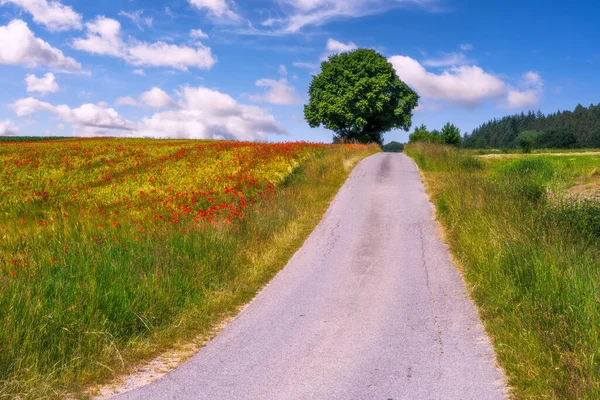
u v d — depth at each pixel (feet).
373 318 23.02
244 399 15.20
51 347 17.29
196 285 26.66
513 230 28.66
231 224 37.76
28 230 38.70
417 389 15.67
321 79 177.06
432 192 57.57
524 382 15.47
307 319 23.15
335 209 52.11
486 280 25.59
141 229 35.81
